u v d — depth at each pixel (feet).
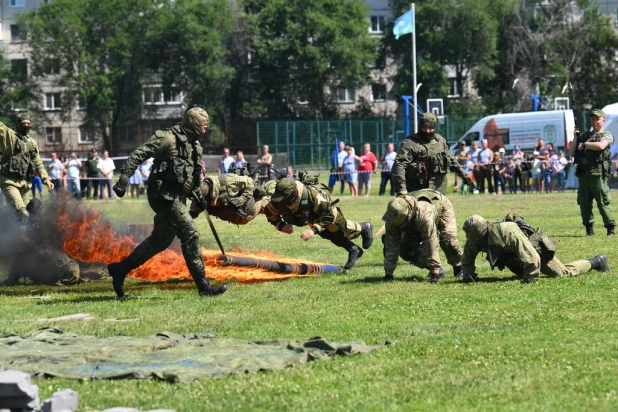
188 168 43.52
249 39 312.71
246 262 47.80
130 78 297.12
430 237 45.62
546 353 28.96
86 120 296.92
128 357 28.99
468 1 297.94
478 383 25.59
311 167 264.11
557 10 313.32
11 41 336.70
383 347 30.45
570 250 58.34
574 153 67.77
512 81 308.60
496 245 43.96
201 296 44.24
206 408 23.67
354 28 304.71
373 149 268.82
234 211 47.98
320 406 23.75
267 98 311.68
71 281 50.93
